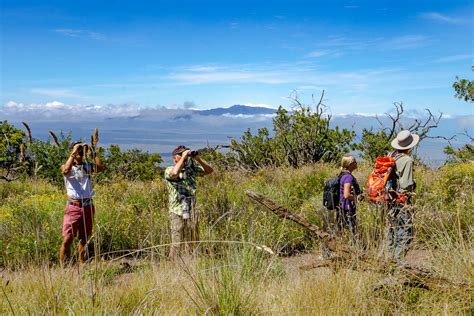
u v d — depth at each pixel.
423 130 21.86
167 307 4.41
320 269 5.08
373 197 6.59
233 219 8.41
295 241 7.96
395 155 7.14
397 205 6.18
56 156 17.31
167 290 4.71
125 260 6.94
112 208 9.96
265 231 7.05
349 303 4.11
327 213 8.05
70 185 7.16
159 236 7.62
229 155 24.14
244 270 5.08
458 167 14.47
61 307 4.28
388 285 4.25
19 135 22.62
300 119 24.55
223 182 13.18
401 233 5.50
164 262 5.52
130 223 8.95
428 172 13.46
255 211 8.77
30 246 7.58
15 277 5.41
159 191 12.82
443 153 21.19
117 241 8.22
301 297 4.32
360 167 16.70
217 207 9.46
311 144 24.27
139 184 15.73
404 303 4.07
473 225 6.14
